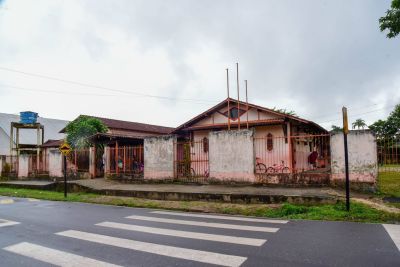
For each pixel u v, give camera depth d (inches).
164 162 589.6
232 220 300.2
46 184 667.4
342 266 161.6
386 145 410.6
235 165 505.0
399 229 243.3
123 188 535.8
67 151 538.0
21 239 236.2
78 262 178.2
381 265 162.4
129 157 660.7
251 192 417.4
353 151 414.0
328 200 354.0
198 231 250.1
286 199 378.3
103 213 357.4
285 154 669.3
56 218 327.6
